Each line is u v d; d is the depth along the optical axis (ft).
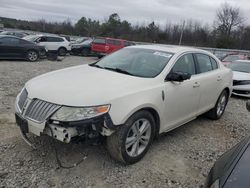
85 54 77.82
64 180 11.42
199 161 14.15
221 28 195.62
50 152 13.32
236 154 8.04
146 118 12.97
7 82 28.91
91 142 11.72
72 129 11.03
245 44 172.35
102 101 11.28
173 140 16.38
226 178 7.04
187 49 17.33
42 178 11.42
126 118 11.80
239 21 193.67
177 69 15.40
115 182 11.60
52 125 11.18
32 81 13.56
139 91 12.64
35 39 66.74
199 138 17.16
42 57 59.26
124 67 15.24
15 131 15.47
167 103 14.17
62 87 12.14
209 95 18.49
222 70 20.38
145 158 13.70
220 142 16.89
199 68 17.60
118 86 12.46
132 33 197.57
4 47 50.03
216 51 95.76
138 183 11.69
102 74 14.06
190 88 15.92
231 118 22.24
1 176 11.31
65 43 70.69
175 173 12.74
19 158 12.69
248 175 6.98
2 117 17.53
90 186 11.19
